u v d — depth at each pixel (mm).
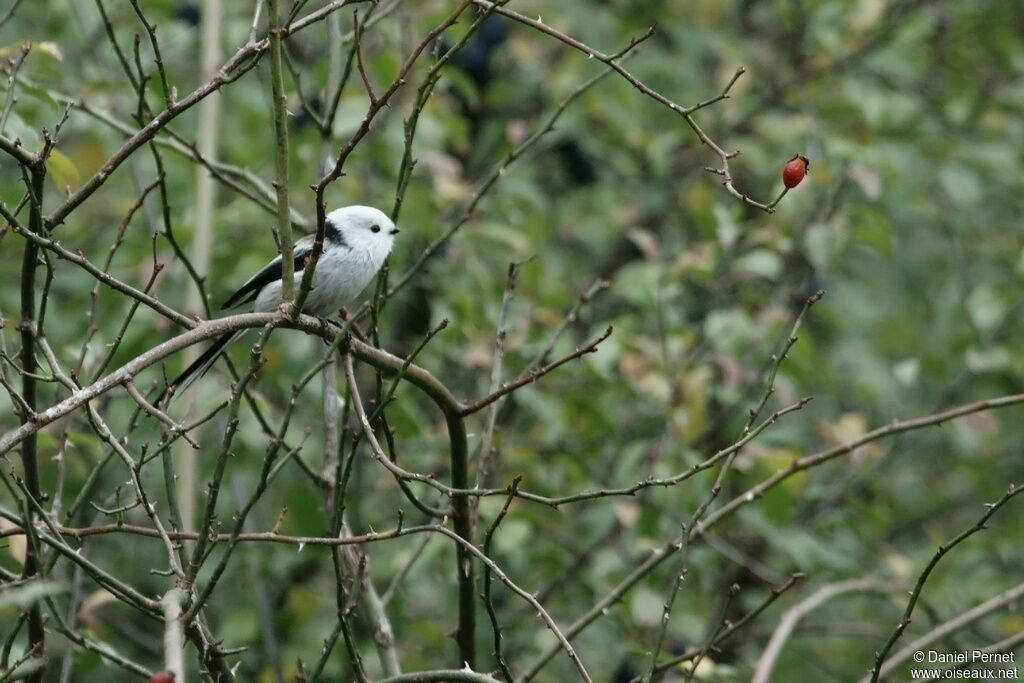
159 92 11047
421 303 13695
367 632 11461
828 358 15320
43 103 9281
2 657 6637
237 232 12305
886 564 12648
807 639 14508
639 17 16109
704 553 11375
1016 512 14930
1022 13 16656
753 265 12023
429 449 12078
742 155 15023
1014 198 16172
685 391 11562
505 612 11953
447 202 12312
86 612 8586
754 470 11000
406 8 12695
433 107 12352
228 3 13570
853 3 14969
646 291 11688
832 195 13180
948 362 13945
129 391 6141
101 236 12672
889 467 14625
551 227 15062
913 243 16484
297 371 11578
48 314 12016
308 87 13047
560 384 11617
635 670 10922
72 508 7234
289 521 11008
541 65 16078
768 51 16719
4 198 10562
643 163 15812
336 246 9719
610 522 11352
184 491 9469
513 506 10945
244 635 10938
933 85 16688
